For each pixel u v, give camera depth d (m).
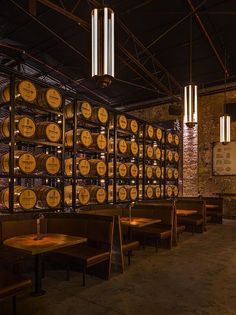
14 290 2.71
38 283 3.45
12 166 4.77
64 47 7.98
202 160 11.08
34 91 5.18
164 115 12.30
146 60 8.73
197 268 4.51
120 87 11.15
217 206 9.14
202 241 6.59
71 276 4.11
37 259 3.47
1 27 7.07
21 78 5.12
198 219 7.54
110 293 3.48
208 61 8.92
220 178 10.63
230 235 7.33
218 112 10.79
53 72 9.52
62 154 5.70
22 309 3.03
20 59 8.23
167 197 9.62
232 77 10.08
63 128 5.72
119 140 7.50
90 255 3.79
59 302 3.22
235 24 6.99
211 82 10.67
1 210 4.86
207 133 11.02
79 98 6.24
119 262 4.30
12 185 4.75
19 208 4.95
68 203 6.13
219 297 3.39
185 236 7.20
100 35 3.34
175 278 4.04
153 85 10.77
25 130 4.98
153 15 6.66
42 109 5.32
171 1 6.14
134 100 12.80
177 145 10.38
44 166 5.38
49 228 4.49
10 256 3.95
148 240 6.11
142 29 7.27
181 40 7.78
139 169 8.34
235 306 3.15
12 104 4.80
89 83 10.45
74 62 8.85
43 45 7.89
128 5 6.16
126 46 8.10
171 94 10.44
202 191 10.99
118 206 5.99
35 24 6.88
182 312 3.00
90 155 8.00
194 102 5.67
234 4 6.20
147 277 4.07
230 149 10.45
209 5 6.31
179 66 9.34
